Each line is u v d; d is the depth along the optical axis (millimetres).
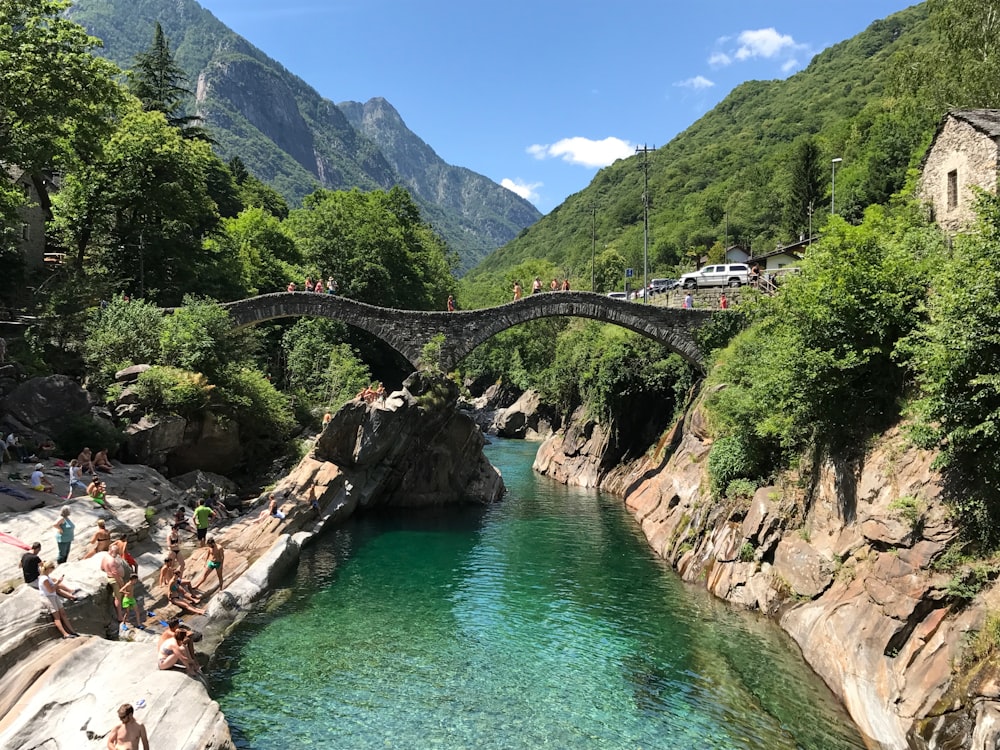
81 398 26219
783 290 19656
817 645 15258
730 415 23453
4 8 26312
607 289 99188
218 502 26625
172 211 43219
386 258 64000
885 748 11711
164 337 31266
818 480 18500
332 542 27422
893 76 38156
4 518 18469
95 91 28344
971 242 12828
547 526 31078
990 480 12141
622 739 12555
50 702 11461
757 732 12742
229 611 18781
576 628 18203
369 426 32031
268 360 51406
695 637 17312
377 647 16906
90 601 15008
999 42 32062
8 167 30234
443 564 24562
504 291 101562
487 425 76438
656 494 31844
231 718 13273
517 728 12984
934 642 12047
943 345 12492
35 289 36719
